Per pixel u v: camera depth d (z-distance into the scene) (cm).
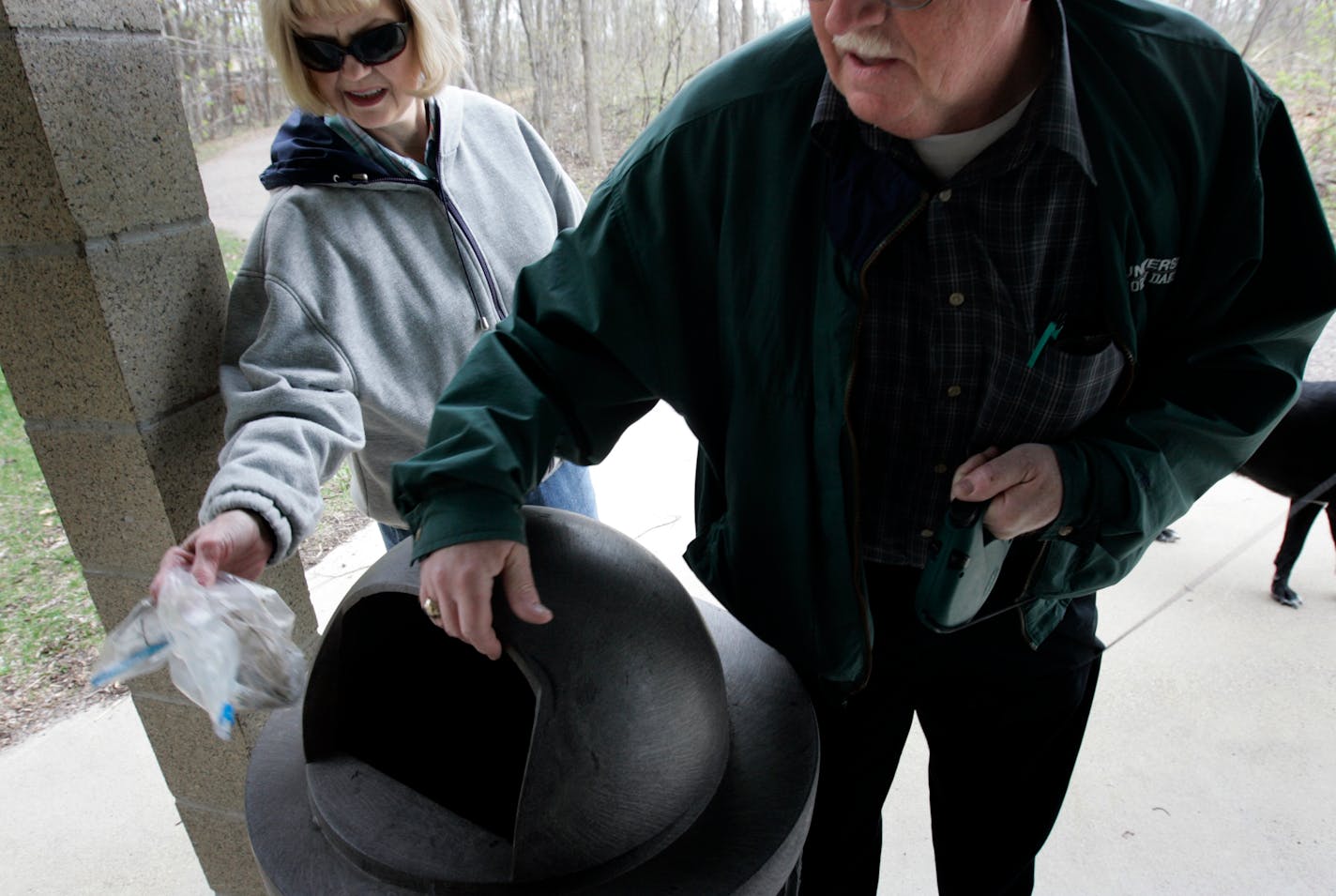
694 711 92
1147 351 108
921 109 82
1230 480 342
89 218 122
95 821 222
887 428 109
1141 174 90
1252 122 92
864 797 144
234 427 125
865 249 94
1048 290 97
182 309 138
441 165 146
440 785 104
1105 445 101
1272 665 249
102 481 140
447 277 147
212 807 170
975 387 103
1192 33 92
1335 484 246
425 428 145
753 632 122
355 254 137
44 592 303
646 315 104
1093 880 189
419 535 88
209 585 99
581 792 83
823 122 91
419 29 131
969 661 127
